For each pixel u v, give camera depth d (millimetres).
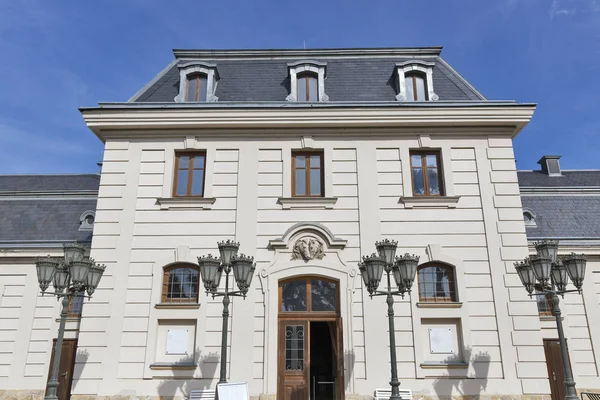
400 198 13586
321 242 13148
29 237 17312
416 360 12172
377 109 13844
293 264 12953
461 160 14016
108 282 12898
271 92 15062
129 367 12203
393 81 15352
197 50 16328
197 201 13570
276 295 12742
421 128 14219
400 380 12039
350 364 12172
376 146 14125
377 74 15641
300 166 14211
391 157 14031
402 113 13867
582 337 15219
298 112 13867
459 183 13805
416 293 12719
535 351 12266
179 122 13922
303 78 15117
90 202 18656
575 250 16156
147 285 12914
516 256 13070
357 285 12820
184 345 12477
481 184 13750
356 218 13453
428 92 14766
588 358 15008
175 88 15234
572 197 18141
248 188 13734
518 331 12422
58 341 9742
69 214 18234
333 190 13727
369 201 13586
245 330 12438
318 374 12867
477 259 13078
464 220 13430
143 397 11977
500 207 13547
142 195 13766
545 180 19797
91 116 13914
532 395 11906
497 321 12508
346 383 12023
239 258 10211
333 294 12961
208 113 13891
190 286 13086
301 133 14234
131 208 13609
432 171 14164
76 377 12109
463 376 12062
